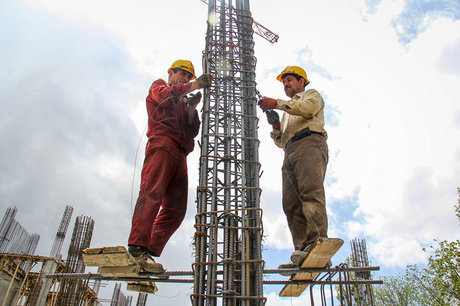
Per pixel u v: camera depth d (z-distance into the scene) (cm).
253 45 710
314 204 547
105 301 1767
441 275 2184
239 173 593
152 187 554
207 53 691
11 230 1722
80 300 1109
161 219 624
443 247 2212
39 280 1504
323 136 622
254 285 511
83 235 1362
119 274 503
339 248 469
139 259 496
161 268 514
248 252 505
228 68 669
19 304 1587
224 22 743
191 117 650
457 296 2108
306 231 577
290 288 654
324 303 570
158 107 612
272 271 526
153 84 644
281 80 709
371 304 579
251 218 559
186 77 683
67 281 1146
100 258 470
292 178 621
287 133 633
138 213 528
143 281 549
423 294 2425
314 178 566
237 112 633
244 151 598
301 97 636
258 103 602
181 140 621
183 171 631
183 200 638
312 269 524
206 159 583
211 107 630
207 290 492
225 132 620
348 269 525
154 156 582
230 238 529
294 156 602
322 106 635
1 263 1587
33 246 1909
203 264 511
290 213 619
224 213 543
